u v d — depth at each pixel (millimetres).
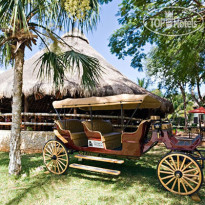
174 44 6312
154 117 3887
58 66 4879
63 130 4859
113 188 3760
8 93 7188
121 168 5117
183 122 26062
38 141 7391
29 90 7090
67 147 4859
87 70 4953
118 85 8266
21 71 4652
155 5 5277
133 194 3488
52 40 4695
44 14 3994
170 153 3598
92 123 4648
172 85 15055
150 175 4547
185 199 3283
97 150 4441
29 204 3154
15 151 4547
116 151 4188
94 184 3973
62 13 4359
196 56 5531
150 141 3924
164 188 3650
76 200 3275
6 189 3744
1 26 3746
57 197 3383
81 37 12289
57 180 4211
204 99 14898
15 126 4566
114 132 5465
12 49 4789
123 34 6328
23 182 4109
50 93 7109
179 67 6117
